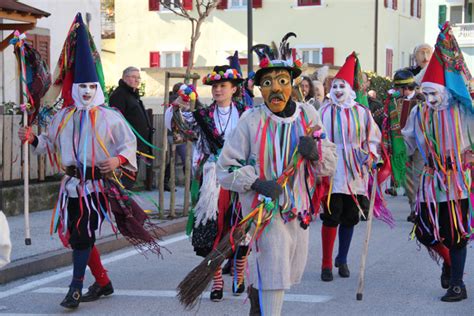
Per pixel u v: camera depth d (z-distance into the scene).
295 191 6.16
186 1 33.31
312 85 12.89
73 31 7.89
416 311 7.64
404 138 8.28
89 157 7.71
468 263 9.87
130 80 13.24
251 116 6.28
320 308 7.76
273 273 5.92
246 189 6.05
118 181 7.87
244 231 6.04
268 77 6.21
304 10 32.66
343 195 9.09
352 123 9.13
